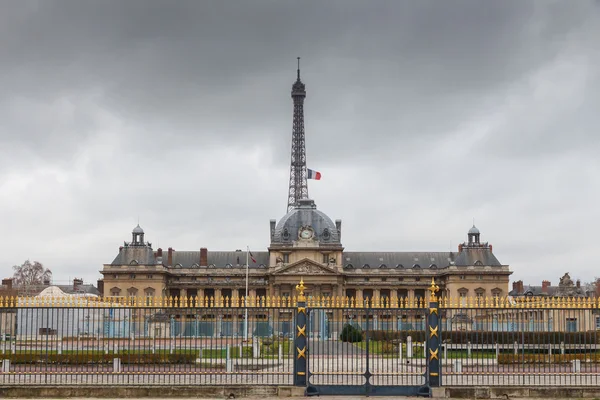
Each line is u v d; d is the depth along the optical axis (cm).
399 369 6944
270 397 5328
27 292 19325
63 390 5312
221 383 5556
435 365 5403
